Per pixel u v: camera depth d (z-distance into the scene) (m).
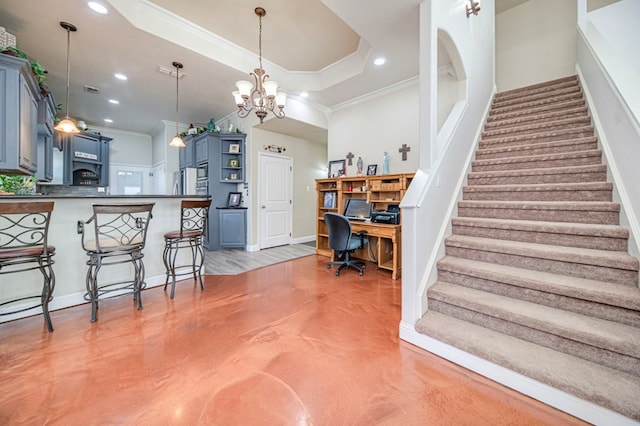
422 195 1.94
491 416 1.27
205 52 3.18
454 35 2.61
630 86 1.88
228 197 5.43
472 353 1.58
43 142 3.73
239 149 5.31
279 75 4.13
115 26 2.62
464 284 2.05
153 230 3.04
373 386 1.46
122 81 3.86
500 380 1.48
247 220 5.21
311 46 3.51
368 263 4.20
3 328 2.05
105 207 2.13
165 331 2.04
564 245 1.94
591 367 1.35
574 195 2.19
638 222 1.66
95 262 2.21
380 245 3.79
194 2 2.68
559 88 3.43
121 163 6.59
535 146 2.78
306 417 1.25
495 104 3.86
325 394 1.40
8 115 2.28
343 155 4.91
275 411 1.28
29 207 1.82
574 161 2.44
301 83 4.32
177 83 3.91
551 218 2.16
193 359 1.69
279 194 5.66
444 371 1.59
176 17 2.88
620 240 1.75
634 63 2.99
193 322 2.20
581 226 1.88
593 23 3.23
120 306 2.51
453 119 2.73
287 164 5.82
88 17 2.49
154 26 2.76
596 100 2.50
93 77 3.73
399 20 2.57
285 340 1.93
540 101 3.35
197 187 5.53
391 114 4.20
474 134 3.23
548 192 2.31
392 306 2.55
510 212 2.35
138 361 1.66
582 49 3.07
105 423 1.21
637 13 2.97
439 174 2.26
